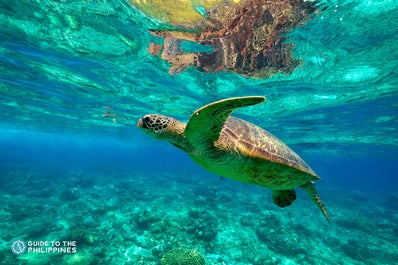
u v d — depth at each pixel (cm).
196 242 1109
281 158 440
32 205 1652
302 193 3138
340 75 1111
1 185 2200
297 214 2030
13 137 7719
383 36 798
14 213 1443
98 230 1255
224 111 299
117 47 997
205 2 675
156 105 1891
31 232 1162
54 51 1070
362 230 1738
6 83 1570
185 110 1956
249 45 909
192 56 1034
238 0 661
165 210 1612
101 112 2272
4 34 945
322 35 821
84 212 1572
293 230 1528
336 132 2291
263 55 976
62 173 3372
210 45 929
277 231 1305
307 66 1051
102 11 764
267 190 3262
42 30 900
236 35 847
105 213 1549
